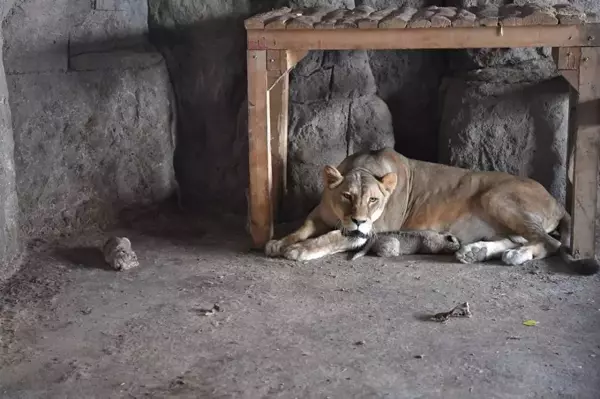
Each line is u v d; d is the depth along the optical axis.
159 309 6.22
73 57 7.40
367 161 7.11
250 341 5.86
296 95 7.68
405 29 6.66
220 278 6.62
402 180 7.16
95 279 6.64
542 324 5.99
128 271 6.75
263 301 6.30
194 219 7.80
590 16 6.57
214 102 8.00
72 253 7.05
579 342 5.80
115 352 5.78
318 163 7.61
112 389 5.48
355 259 6.89
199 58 7.96
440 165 7.23
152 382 5.53
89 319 6.12
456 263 6.80
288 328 5.98
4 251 6.77
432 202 7.12
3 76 6.83
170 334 5.94
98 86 7.48
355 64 7.66
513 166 7.47
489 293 6.35
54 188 7.32
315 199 7.64
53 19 7.27
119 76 7.55
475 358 5.67
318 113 7.61
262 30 6.80
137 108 7.64
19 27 7.10
